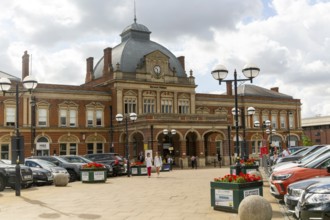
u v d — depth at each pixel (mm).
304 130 135625
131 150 56344
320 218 10289
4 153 53031
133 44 65188
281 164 22062
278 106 78562
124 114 59375
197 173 40000
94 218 14234
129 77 60500
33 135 52531
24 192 23172
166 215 14586
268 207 11953
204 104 70438
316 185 11070
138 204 17484
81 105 59188
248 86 80250
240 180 14828
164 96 63188
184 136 55375
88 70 69438
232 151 70688
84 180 29531
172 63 66750
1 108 53406
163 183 27969
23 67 57250
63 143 57188
